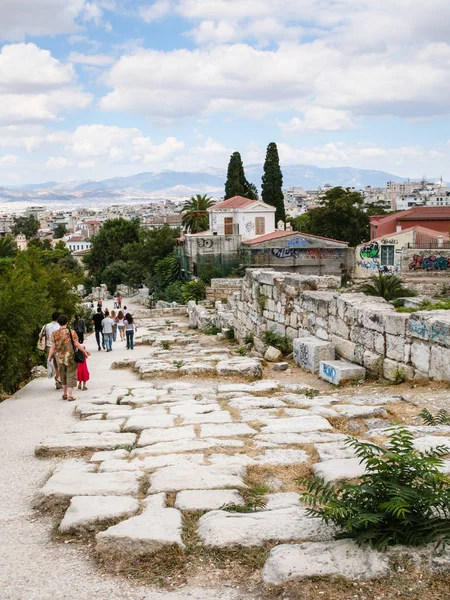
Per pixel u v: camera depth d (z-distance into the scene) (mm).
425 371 10680
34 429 9492
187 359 17328
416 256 47438
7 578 4523
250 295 21062
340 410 8922
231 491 5738
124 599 4152
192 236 54656
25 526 5477
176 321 38344
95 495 5824
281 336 17766
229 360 15930
